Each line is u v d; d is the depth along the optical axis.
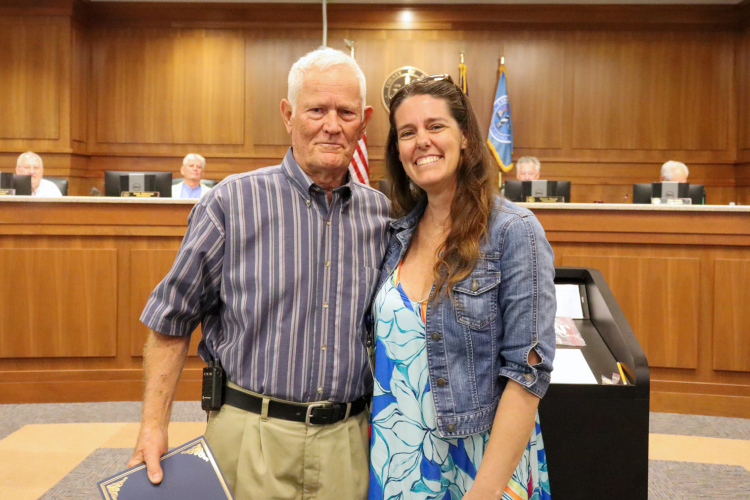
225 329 1.41
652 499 2.59
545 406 1.70
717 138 6.77
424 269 1.37
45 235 3.62
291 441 1.33
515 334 1.22
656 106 6.80
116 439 3.17
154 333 1.40
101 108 6.95
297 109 1.39
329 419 1.35
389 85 6.83
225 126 6.96
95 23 6.90
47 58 6.59
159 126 6.96
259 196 1.39
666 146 6.80
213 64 6.93
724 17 6.64
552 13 6.72
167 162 6.98
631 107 6.81
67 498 2.52
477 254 1.26
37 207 3.60
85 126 6.92
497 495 1.20
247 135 6.96
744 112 6.63
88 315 3.65
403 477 1.30
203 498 1.20
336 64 1.38
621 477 1.69
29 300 3.63
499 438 1.21
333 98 1.36
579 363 1.81
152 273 3.64
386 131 6.86
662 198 4.41
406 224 1.43
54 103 6.62
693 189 4.43
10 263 3.61
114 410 3.57
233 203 1.37
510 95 6.87
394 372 1.33
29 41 6.59
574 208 3.59
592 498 1.69
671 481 2.76
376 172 6.78
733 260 3.52
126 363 3.69
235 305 1.36
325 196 1.41
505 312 1.25
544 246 1.26
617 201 6.85
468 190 1.31
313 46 6.89
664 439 3.26
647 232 3.56
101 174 6.96
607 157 6.84
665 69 6.77
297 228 1.38
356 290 1.40
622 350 1.79
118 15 6.88
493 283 1.26
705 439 3.26
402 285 1.37
